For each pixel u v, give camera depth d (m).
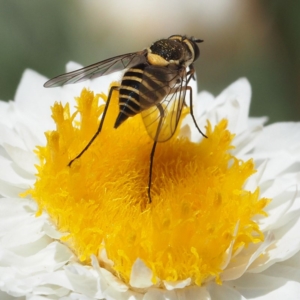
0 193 0.10
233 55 0.14
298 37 0.13
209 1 0.13
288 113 0.13
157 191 0.10
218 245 0.09
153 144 0.10
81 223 0.09
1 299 0.10
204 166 0.10
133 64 0.10
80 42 0.13
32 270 0.09
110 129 0.10
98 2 0.13
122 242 0.09
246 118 0.11
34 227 0.10
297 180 0.10
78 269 0.09
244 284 0.10
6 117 0.10
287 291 0.09
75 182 0.09
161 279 0.09
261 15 0.13
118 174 0.10
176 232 0.09
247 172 0.10
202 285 0.09
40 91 0.11
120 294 0.09
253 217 0.10
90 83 0.11
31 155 0.10
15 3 0.13
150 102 0.09
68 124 0.10
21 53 0.13
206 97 0.11
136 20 0.13
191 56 0.10
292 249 0.09
